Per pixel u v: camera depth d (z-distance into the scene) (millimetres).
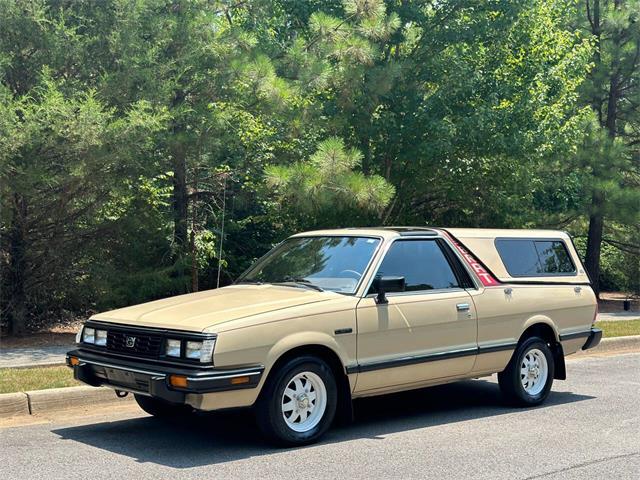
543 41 19078
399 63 16641
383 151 17484
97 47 14289
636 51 24062
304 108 15883
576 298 9625
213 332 6574
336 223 17656
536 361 9195
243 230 20484
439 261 8391
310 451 6945
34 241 14648
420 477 6172
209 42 15398
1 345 13359
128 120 13156
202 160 16078
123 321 7223
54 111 12211
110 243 15352
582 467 6520
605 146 21750
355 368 7379
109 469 6309
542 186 20609
